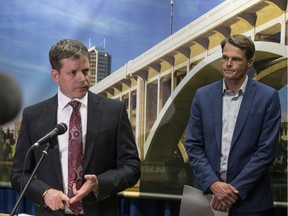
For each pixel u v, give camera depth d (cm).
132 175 161
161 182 252
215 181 182
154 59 258
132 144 169
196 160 192
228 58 189
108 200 161
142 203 261
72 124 159
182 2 250
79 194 140
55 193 144
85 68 154
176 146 250
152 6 258
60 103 163
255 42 229
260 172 178
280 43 222
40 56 280
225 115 192
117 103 170
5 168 281
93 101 165
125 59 265
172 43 253
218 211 182
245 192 177
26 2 282
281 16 222
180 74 250
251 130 184
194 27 247
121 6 266
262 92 189
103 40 269
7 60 284
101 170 160
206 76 243
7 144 280
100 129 160
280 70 223
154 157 254
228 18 237
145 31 260
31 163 165
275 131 184
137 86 261
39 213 162
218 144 189
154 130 255
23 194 135
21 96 281
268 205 185
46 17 279
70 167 156
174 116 251
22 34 282
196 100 201
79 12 274
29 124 167
